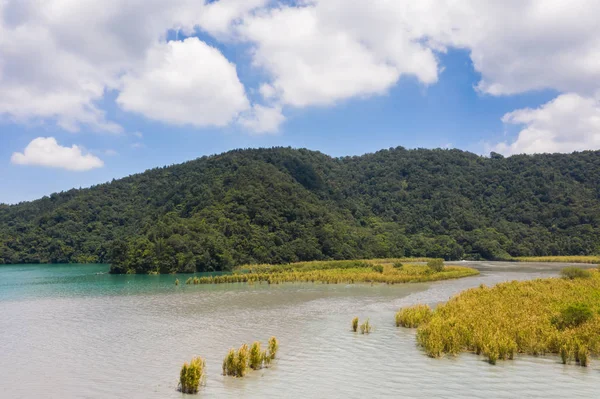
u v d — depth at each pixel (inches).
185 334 1327.5
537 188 7613.2
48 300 2187.5
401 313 1475.1
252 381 867.4
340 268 3939.5
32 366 993.5
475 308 1444.4
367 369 943.7
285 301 2062.0
